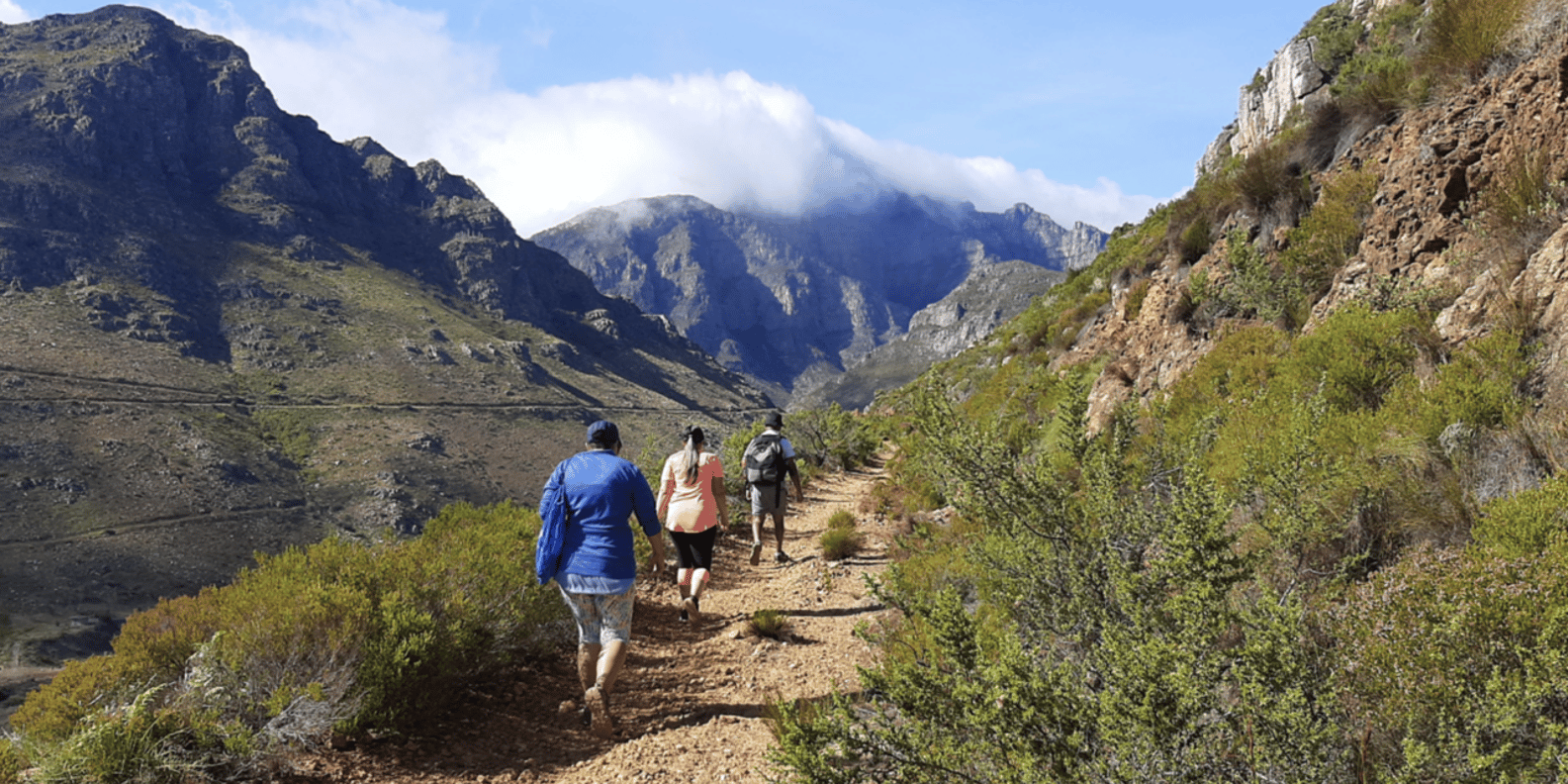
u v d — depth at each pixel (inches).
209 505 6692.9
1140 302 518.0
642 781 167.5
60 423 7057.1
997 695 98.7
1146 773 88.9
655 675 242.5
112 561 5531.5
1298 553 142.2
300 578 217.5
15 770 155.9
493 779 170.7
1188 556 104.5
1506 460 147.4
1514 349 180.7
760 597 341.7
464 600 216.7
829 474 812.0
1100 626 123.7
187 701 171.6
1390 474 150.3
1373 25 743.1
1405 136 334.0
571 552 197.3
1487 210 250.2
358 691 183.3
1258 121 1027.9
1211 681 93.2
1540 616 92.1
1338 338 237.3
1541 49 273.6
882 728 111.3
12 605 4682.6
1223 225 446.6
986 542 149.9
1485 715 82.3
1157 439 190.4
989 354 1098.1
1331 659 99.7
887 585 124.3
